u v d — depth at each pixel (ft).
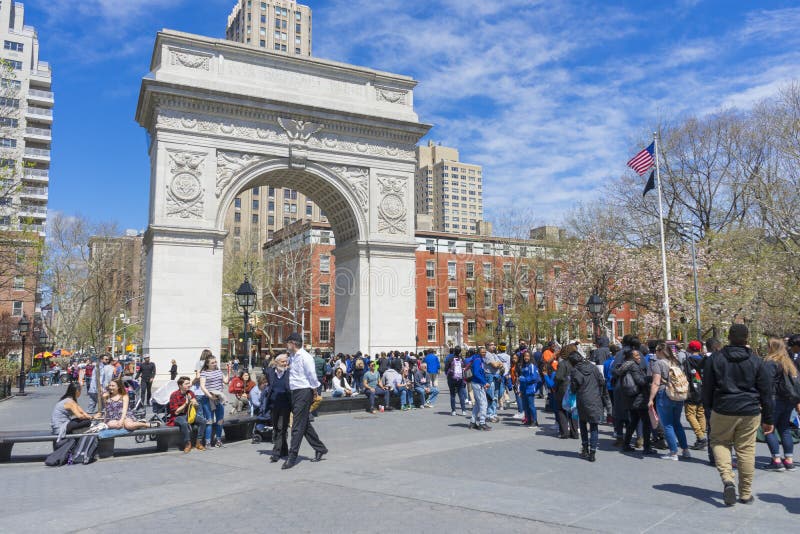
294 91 115.03
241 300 75.66
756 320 136.26
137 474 35.58
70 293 208.74
